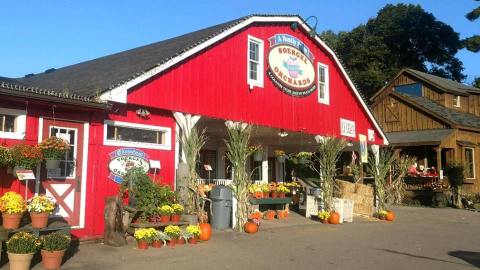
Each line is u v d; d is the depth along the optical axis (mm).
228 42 14883
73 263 8367
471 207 24703
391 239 12391
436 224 16562
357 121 20781
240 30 15367
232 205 13445
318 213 16188
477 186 28719
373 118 21516
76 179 10602
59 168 10312
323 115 18734
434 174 25766
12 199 8336
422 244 11672
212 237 11750
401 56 49719
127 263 8508
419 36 49031
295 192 19391
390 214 17406
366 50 47250
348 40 50719
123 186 11109
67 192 10406
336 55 19375
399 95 30562
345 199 16906
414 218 18562
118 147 11500
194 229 10859
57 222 9469
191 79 13430
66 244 8078
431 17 48500
